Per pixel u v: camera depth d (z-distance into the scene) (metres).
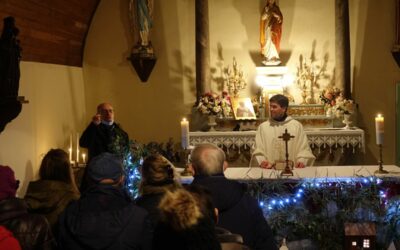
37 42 8.38
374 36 10.14
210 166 3.37
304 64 10.23
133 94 10.52
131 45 10.48
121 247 2.74
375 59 10.16
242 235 3.28
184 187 2.64
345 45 9.89
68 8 9.08
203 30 10.00
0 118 6.05
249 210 3.33
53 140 8.91
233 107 9.80
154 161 3.33
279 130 6.29
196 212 2.19
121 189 3.00
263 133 6.36
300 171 5.41
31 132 7.95
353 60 10.20
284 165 5.47
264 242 3.34
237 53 10.30
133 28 10.38
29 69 8.07
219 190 3.29
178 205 2.20
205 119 9.84
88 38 10.49
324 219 4.44
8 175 3.24
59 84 9.27
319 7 10.23
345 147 9.67
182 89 10.45
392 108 10.16
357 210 4.44
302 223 4.45
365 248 4.33
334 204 4.48
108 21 10.48
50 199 3.64
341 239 4.41
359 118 10.20
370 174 5.14
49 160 3.78
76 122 10.04
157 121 10.52
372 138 10.20
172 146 10.23
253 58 10.30
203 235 2.17
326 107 9.78
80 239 2.74
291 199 4.62
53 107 8.95
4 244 2.73
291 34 10.27
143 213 2.87
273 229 4.46
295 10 10.27
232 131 9.59
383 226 4.41
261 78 9.84
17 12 7.41
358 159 9.75
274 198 4.65
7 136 7.02
